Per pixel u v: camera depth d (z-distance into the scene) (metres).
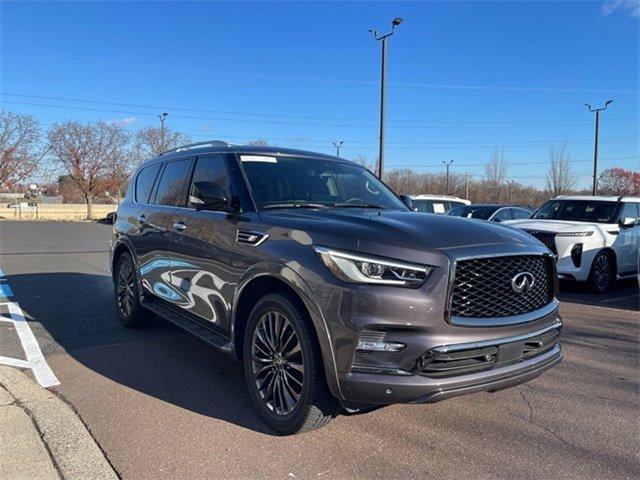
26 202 48.97
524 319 3.35
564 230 9.13
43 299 8.12
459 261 3.11
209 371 4.83
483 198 57.38
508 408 4.06
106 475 3.05
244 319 3.96
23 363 5.03
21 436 3.48
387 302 3.00
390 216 3.76
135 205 6.06
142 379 4.62
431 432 3.63
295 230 3.50
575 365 5.14
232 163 4.46
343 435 3.57
